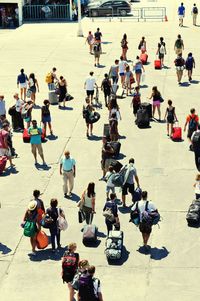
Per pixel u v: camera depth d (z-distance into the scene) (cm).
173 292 2514
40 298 2512
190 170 3556
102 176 3500
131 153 3791
